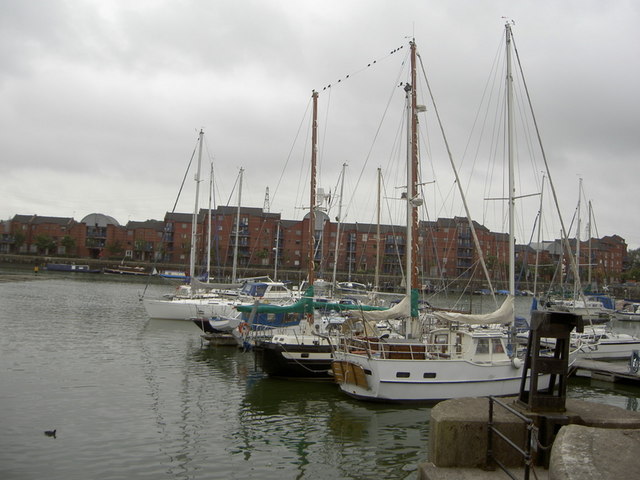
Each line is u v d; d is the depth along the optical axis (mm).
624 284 117000
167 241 138875
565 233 28781
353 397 21328
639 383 25969
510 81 26406
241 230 130750
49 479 12633
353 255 124438
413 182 24344
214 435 16500
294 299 42375
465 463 8977
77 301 56656
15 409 17812
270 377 24797
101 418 17422
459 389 20484
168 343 33500
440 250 116250
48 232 145125
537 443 8688
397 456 15297
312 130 29797
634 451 6895
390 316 22281
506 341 22906
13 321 39281
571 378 27656
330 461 14781
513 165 25891
